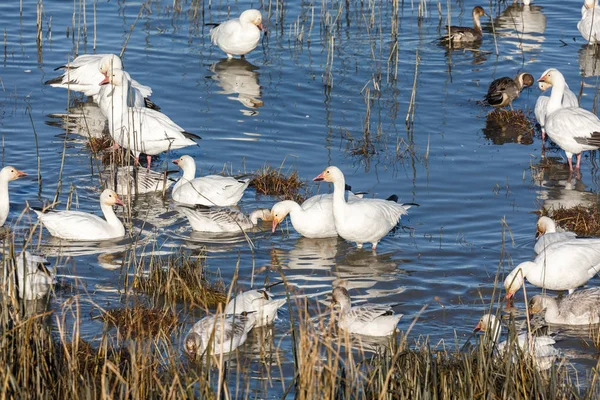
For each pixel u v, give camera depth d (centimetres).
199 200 1783
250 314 1299
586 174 1977
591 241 1458
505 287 1405
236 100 2350
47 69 2509
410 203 1705
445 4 3238
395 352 1117
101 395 1016
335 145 2088
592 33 2783
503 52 2747
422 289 1463
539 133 2209
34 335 1067
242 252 1595
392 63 2631
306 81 2489
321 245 1644
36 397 1027
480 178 1934
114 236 1633
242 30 2609
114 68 2017
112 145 2031
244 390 1145
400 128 2194
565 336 1321
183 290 1395
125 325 1285
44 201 1744
